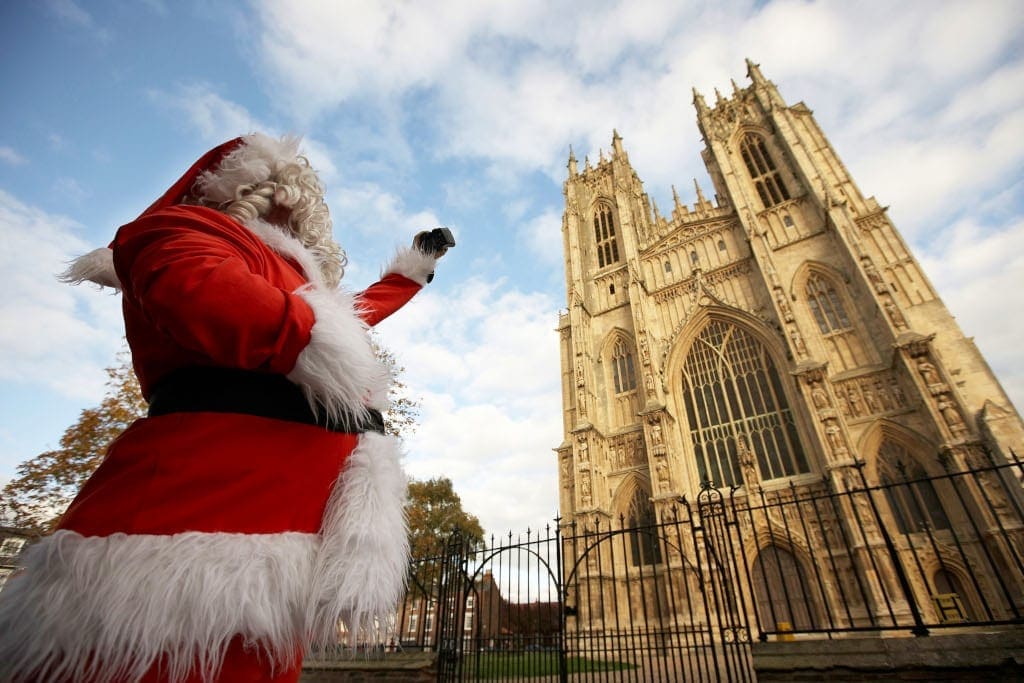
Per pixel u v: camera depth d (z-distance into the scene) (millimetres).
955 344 28984
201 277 1319
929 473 26000
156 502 1330
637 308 42562
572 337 45938
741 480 32125
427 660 10688
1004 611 21359
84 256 2111
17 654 1110
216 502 1388
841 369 31719
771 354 35406
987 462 23625
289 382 1726
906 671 7254
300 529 1551
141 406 21062
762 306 37625
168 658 1200
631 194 55000
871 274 31891
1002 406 25219
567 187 61281
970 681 6918
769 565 28094
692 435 36125
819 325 34312
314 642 1523
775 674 7930
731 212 43781
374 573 1594
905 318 29375
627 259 47125
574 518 35156
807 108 46375
